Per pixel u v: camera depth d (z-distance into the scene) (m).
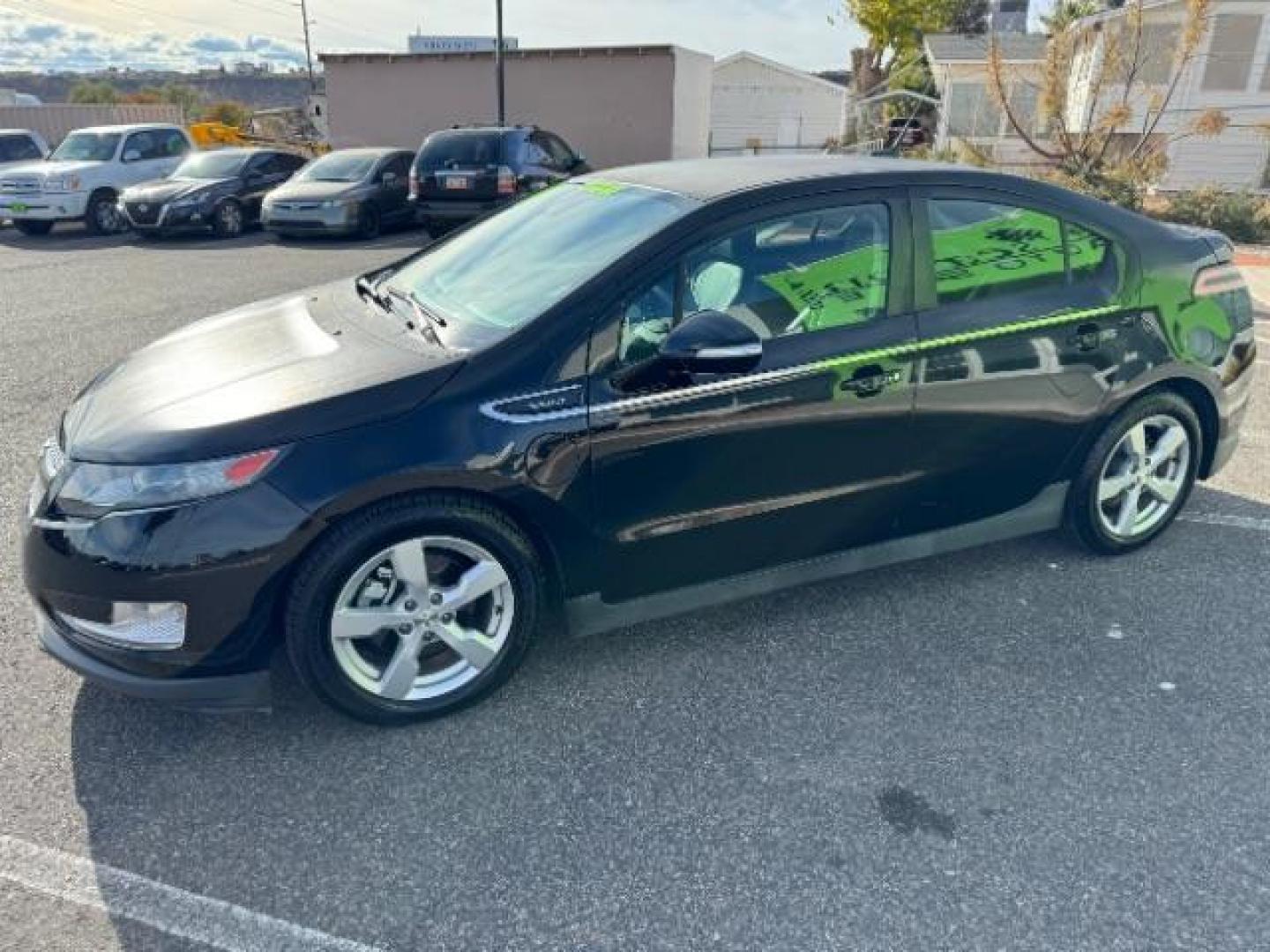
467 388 2.69
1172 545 4.03
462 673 2.91
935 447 3.33
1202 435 3.98
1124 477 3.81
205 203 14.02
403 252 12.82
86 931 2.15
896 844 2.41
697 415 2.91
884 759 2.73
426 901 2.25
